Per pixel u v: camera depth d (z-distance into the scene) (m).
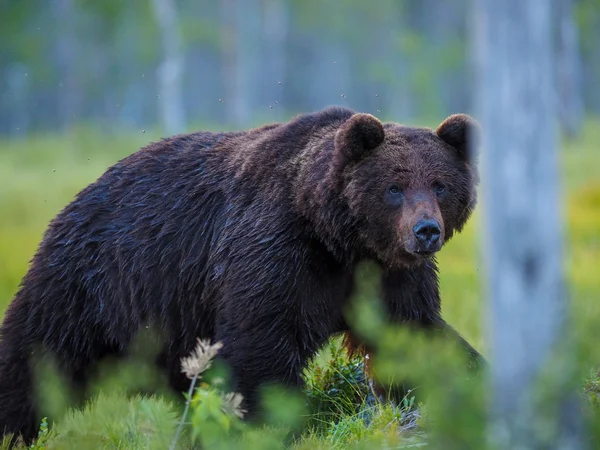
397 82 78.19
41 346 12.48
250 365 10.81
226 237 11.42
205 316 11.86
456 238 28.16
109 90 86.19
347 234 10.89
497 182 6.97
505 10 6.79
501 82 6.86
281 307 10.81
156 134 72.00
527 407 6.92
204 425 8.18
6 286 24.22
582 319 6.95
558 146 7.29
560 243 7.01
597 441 7.23
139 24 79.81
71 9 84.25
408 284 11.41
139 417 12.18
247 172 11.61
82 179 48.41
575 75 76.94
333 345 12.57
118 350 12.56
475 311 18.95
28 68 86.75
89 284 12.40
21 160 61.62
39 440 11.39
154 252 12.09
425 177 10.71
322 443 10.09
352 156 10.80
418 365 7.11
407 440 9.76
